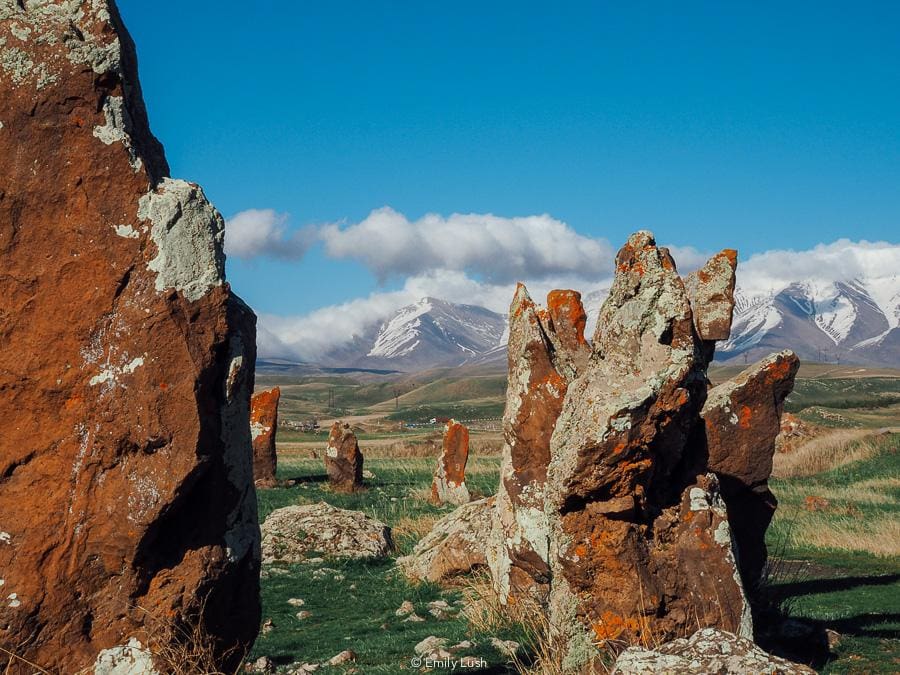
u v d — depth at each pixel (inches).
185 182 264.7
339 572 740.7
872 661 382.6
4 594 242.1
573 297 508.1
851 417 2509.8
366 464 1742.1
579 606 366.6
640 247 377.7
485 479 1389.0
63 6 258.1
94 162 255.0
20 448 248.1
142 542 249.0
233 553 266.8
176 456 250.2
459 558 651.5
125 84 264.4
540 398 477.4
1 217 250.8
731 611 362.0
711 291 424.2
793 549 820.0
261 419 1318.9
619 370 366.6
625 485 358.0
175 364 251.8
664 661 265.6
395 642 467.2
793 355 433.4
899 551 792.9
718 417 429.1
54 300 251.6
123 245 253.8
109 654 248.4
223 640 272.8
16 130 252.1
